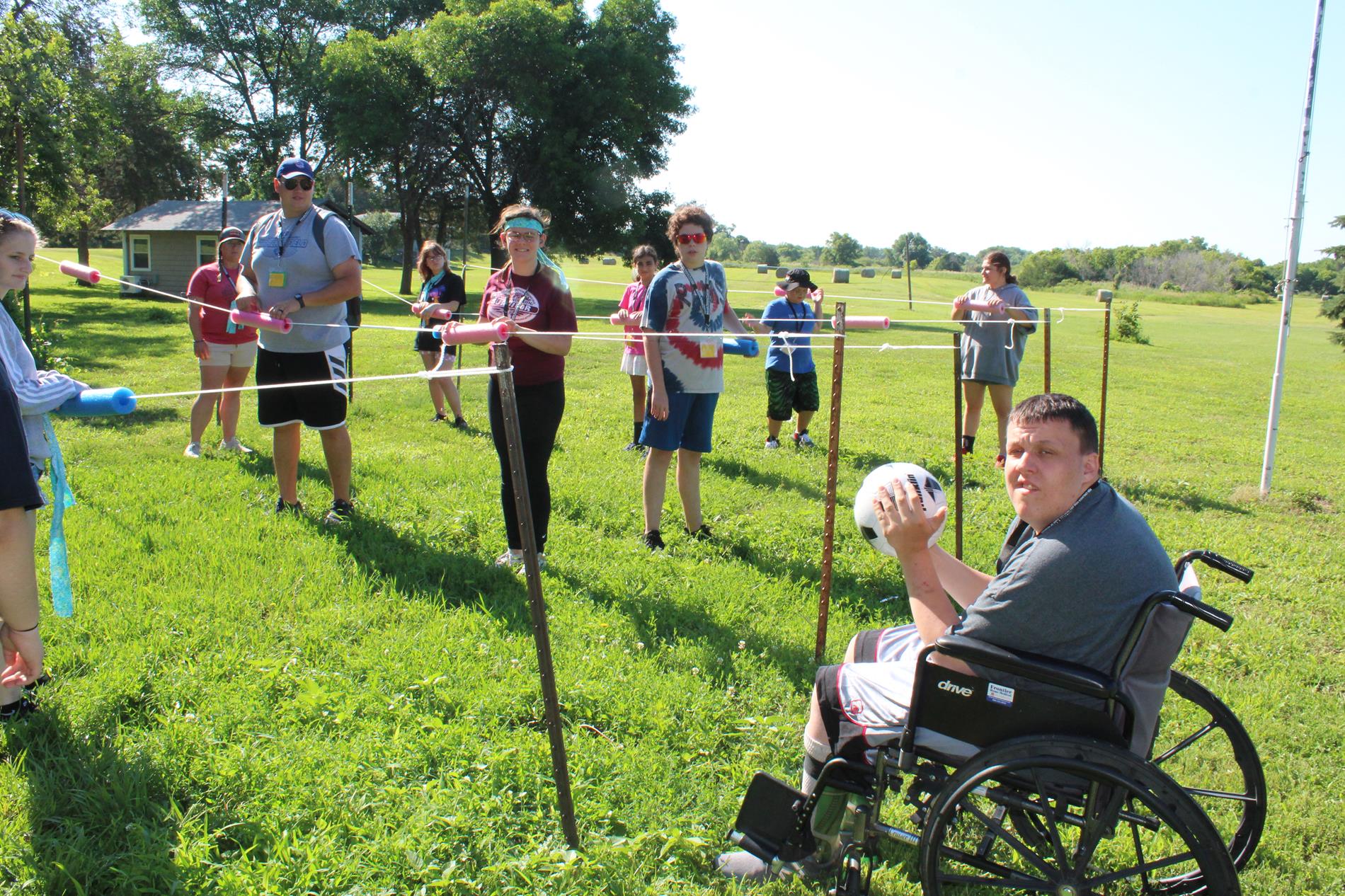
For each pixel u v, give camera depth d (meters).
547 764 3.10
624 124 40.59
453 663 3.78
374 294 37.62
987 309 7.29
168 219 37.31
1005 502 7.21
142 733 3.10
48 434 3.13
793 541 5.82
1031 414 2.40
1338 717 3.93
